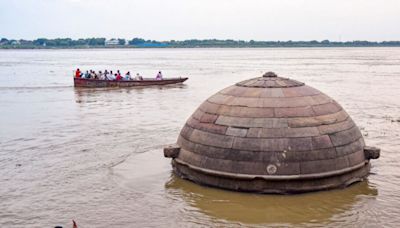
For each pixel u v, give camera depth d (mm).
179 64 118125
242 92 17453
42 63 130750
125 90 51719
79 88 54531
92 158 21078
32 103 41438
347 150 15977
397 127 27406
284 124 15789
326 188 15391
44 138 25922
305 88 17641
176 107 37156
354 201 14742
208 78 66562
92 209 14812
